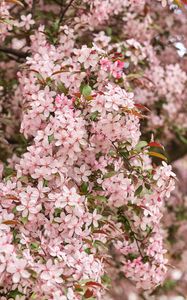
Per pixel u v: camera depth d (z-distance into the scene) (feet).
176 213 21.65
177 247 21.70
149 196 13.80
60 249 12.42
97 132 13.10
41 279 11.34
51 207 12.72
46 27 17.57
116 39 18.01
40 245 12.26
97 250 13.88
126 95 13.19
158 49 20.52
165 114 20.18
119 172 13.50
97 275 12.22
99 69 13.92
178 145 22.02
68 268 11.85
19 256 11.41
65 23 17.29
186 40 20.67
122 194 13.52
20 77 15.87
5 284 11.82
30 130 13.44
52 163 12.85
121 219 14.42
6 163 16.52
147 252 14.37
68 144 12.75
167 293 20.56
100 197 13.23
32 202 12.59
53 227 12.67
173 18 20.44
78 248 12.45
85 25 17.16
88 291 11.55
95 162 13.38
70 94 13.83
